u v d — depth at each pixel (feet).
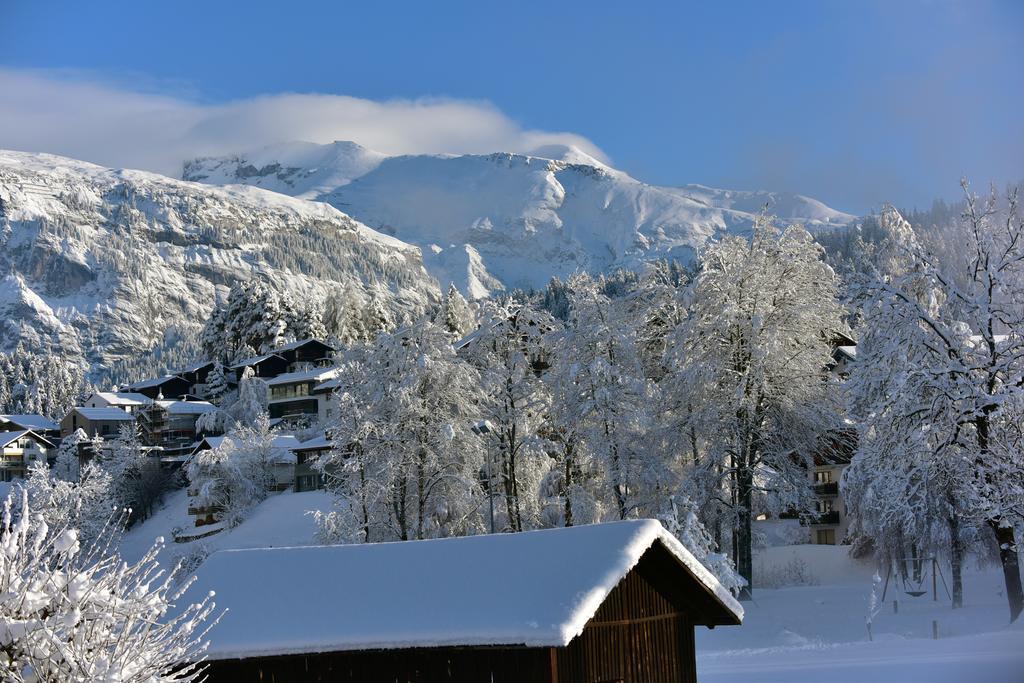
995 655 102.06
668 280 193.77
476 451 183.73
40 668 41.55
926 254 145.28
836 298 176.24
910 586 185.26
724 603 67.97
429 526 183.83
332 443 196.34
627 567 61.11
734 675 100.83
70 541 43.88
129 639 43.39
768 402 173.88
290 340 548.31
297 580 68.18
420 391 184.55
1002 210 142.51
